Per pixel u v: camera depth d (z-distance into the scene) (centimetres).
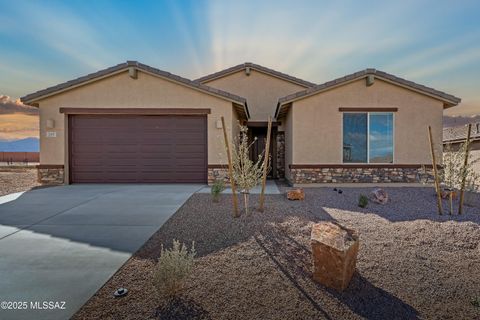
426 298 310
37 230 535
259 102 1641
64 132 1129
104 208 711
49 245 457
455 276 357
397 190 1013
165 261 313
